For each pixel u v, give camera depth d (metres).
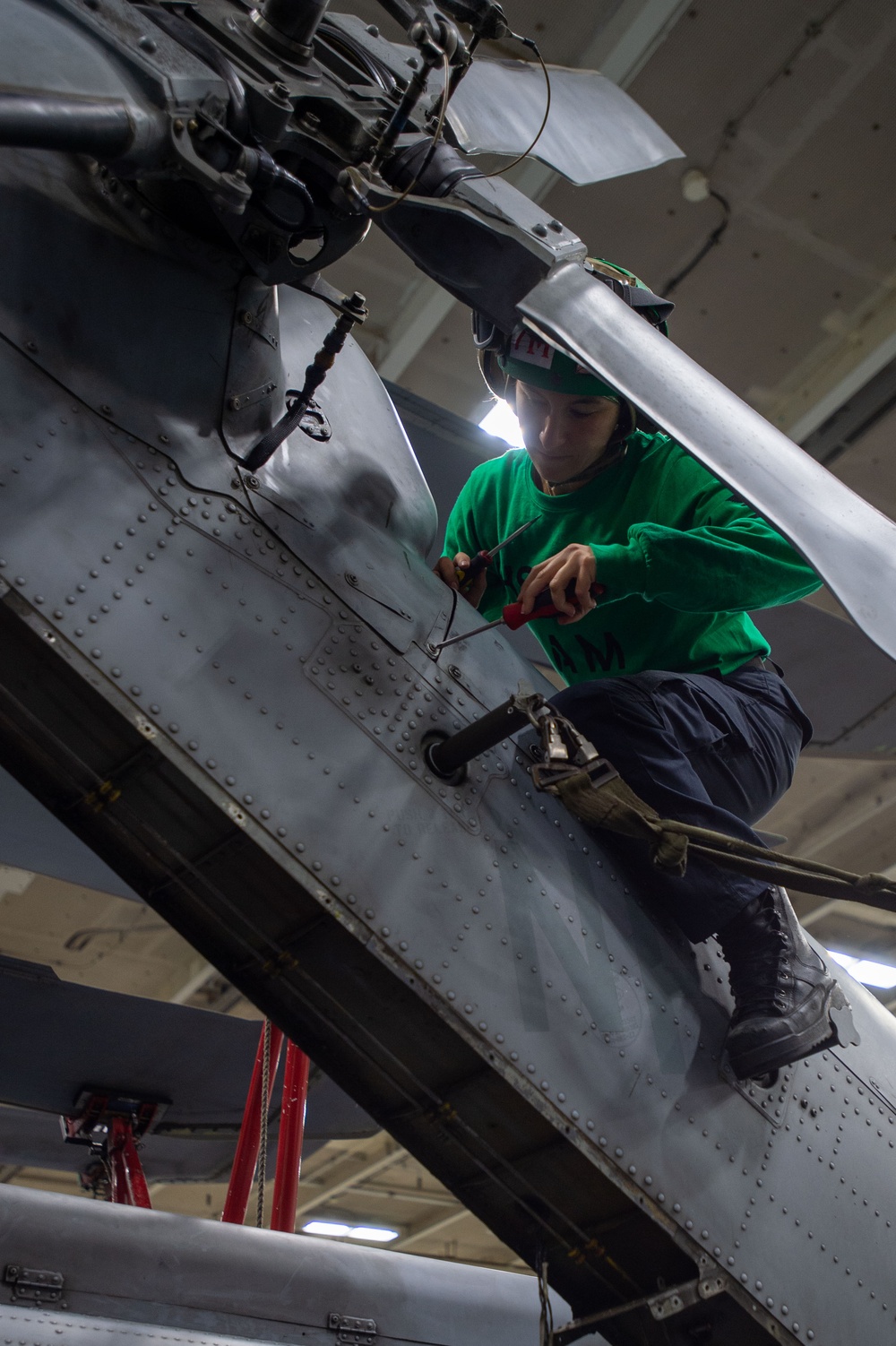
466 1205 1.92
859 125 5.43
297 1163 2.80
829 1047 1.80
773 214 5.81
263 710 1.55
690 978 1.88
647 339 1.51
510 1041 1.62
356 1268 2.40
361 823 1.59
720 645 2.16
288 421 1.67
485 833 1.72
